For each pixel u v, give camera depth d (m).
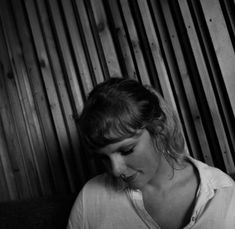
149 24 1.30
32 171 1.48
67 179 1.47
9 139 1.49
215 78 1.24
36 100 1.46
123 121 0.70
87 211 0.95
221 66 1.21
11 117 1.49
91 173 1.40
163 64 1.30
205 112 1.27
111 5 1.34
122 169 0.75
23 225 1.36
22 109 1.47
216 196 0.84
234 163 1.25
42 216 1.34
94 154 0.77
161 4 1.28
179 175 0.90
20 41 1.48
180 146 0.89
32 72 1.46
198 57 1.25
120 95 0.73
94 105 0.72
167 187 0.89
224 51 1.21
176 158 0.89
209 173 0.87
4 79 1.49
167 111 0.86
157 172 0.87
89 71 1.40
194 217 0.82
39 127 1.47
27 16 1.47
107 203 0.92
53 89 1.43
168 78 1.30
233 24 1.22
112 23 1.36
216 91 1.25
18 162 1.49
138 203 0.87
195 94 1.29
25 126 1.48
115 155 0.74
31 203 1.38
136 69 1.34
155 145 0.80
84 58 1.40
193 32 1.25
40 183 1.48
